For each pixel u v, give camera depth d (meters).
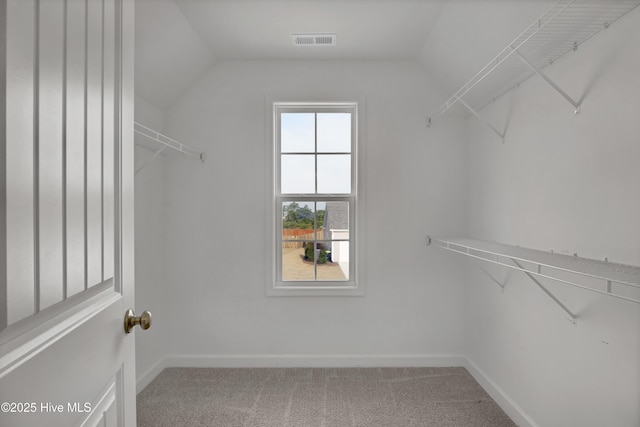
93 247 0.80
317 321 3.10
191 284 3.09
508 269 2.36
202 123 3.07
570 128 1.75
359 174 3.07
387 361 3.07
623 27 1.44
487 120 2.66
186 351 3.09
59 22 0.67
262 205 3.09
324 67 3.08
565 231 1.78
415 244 3.08
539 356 2.02
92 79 0.80
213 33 2.64
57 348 0.65
